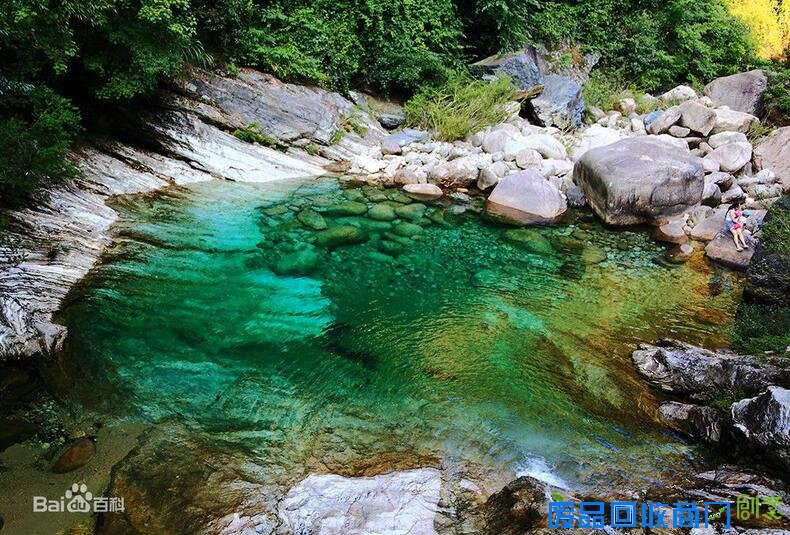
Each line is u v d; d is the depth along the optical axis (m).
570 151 10.48
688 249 7.32
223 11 9.01
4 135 5.47
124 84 7.37
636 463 3.65
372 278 6.16
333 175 9.13
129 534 2.92
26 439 3.52
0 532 2.89
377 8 10.84
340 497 3.18
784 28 16.62
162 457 3.46
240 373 4.35
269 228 7.05
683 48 15.20
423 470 3.44
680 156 8.39
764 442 3.35
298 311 5.35
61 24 6.26
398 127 11.02
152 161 8.14
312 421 3.87
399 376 4.46
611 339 5.22
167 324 4.91
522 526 2.92
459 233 7.52
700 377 4.39
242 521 3.01
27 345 4.25
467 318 5.46
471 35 13.48
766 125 12.37
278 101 9.35
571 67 14.07
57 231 5.82
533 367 4.69
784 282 5.37
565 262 6.88
